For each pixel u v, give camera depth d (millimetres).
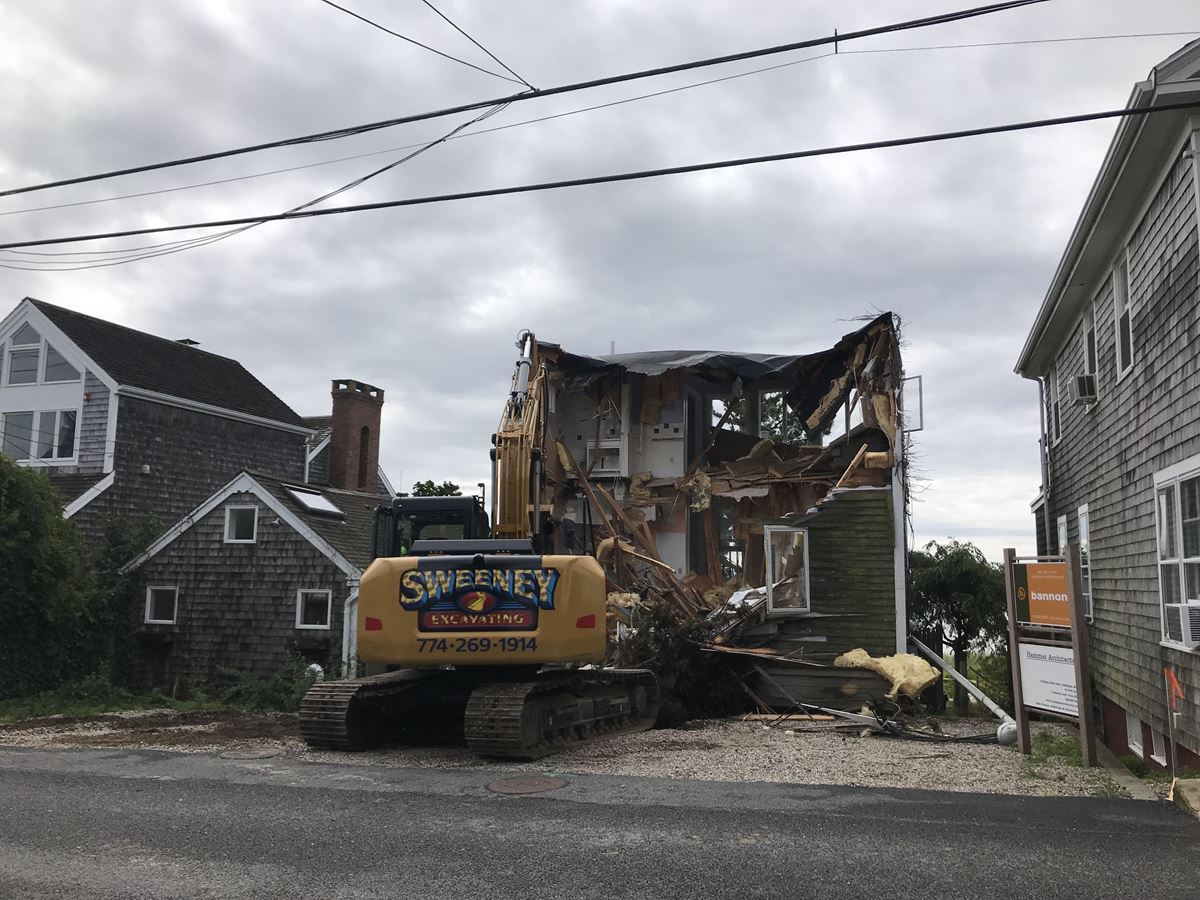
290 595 20859
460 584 10148
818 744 11586
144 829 6504
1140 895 5047
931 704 16688
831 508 16797
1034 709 10367
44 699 18469
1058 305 15000
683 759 9859
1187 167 9125
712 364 18891
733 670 16250
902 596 16266
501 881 5262
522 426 12961
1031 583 10570
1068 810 7148
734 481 19297
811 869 5465
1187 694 9289
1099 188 10828
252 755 10086
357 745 10398
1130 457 11750
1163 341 10125
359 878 5336
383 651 10117
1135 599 11539
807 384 19922
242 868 5543
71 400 25531
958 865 5570
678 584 17688
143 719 15211
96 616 21078
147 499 25562
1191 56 8492
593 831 6367
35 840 6219
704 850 5871
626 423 20000
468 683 11148
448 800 7457
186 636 21391
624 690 12828
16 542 18406
